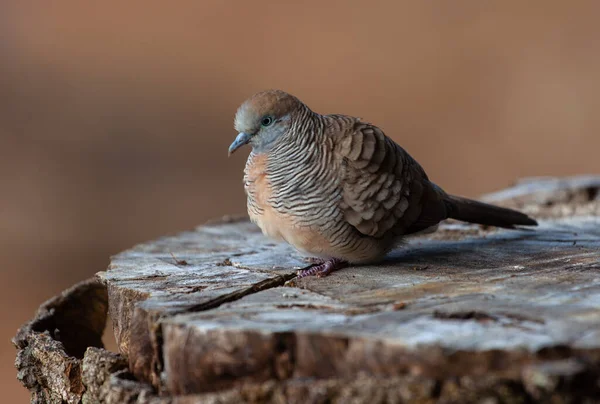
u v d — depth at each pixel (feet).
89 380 20.94
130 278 24.13
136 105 76.54
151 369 20.06
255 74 78.74
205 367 18.02
